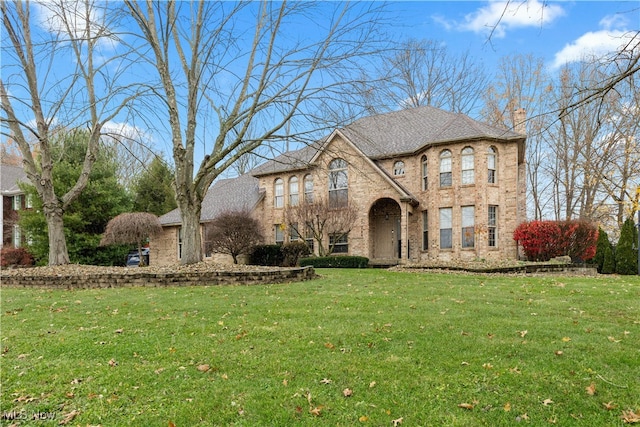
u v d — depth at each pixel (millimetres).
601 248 19984
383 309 7742
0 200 33500
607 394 4023
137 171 39094
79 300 9211
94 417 3652
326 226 21031
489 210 19359
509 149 19609
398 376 4453
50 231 15109
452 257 19500
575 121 23812
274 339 5816
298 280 12547
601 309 7703
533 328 6258
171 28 13406
